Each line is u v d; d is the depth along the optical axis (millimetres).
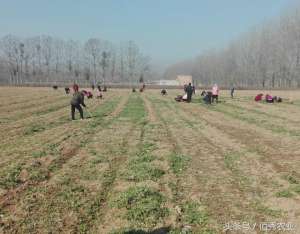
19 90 71500
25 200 8914
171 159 13016
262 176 11008
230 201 8906
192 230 7328
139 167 11812
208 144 16047
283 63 105188
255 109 32625
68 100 43781
